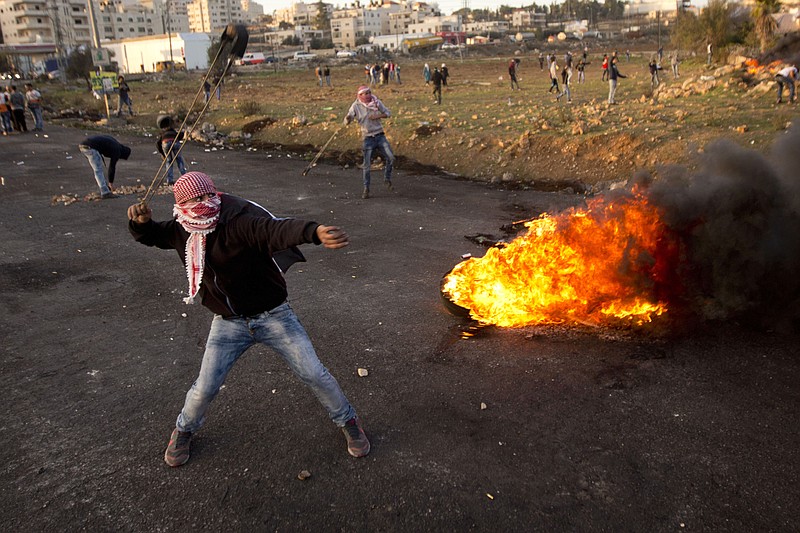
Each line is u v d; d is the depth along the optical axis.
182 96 33.09
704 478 3.14
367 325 5.19
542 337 4.79
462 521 2.89
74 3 118.62
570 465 3.27
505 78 37.75
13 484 3.24
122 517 2.98
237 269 2.96
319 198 10.20
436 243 7.54
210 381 3.19
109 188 10.53
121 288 6.25
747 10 26.44
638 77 28.25
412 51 98.69
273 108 22.92
